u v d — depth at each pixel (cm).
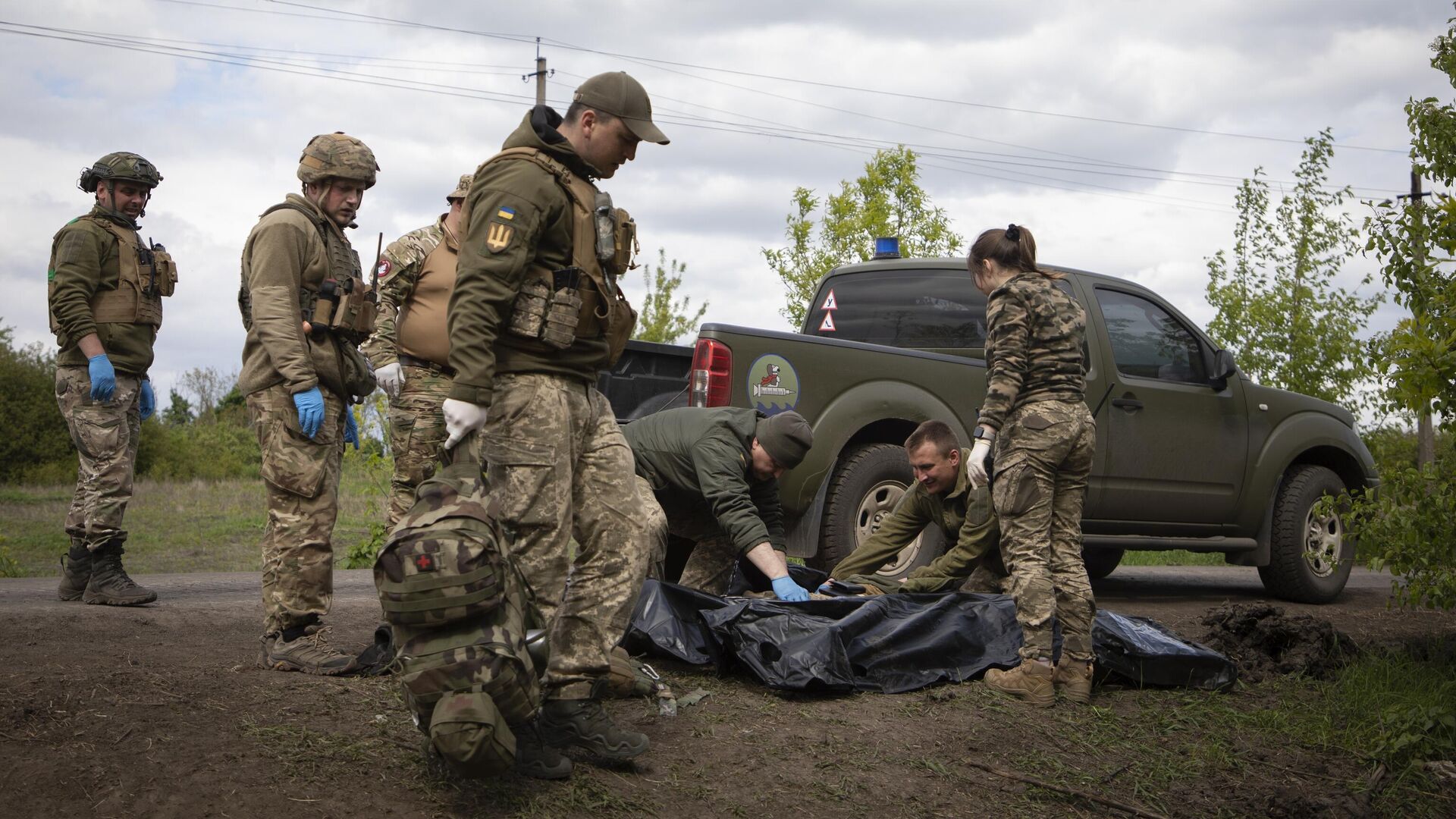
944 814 333
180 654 425
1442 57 511
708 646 434
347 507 1409
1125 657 466
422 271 455
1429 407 484
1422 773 400
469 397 283
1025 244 442
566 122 312
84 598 550
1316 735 428
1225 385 762
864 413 645
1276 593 796
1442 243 492
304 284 405
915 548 657
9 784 269
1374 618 706
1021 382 429
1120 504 719
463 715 257
